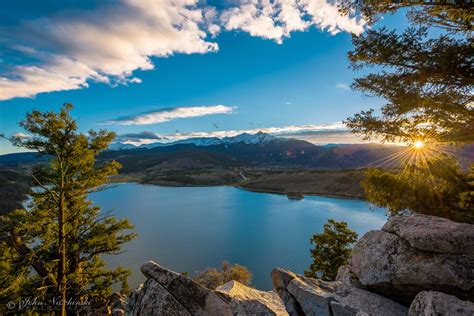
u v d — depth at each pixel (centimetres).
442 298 607
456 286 681
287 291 862
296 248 6238
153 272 755
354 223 7875
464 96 938
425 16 972
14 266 1581
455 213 1209
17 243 1714
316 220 8644
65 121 1745
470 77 847
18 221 1702
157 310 672
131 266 5294
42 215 1716
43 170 1797
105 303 1973
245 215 9838
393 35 914
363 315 658
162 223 8825
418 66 917
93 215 2041
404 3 843
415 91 959
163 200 13825
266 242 6719
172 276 737
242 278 3762
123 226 2058
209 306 698
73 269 1900
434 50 871
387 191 1391
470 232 741
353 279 930
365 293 810
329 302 753
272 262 5519
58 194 1814
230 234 7500
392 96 1003
